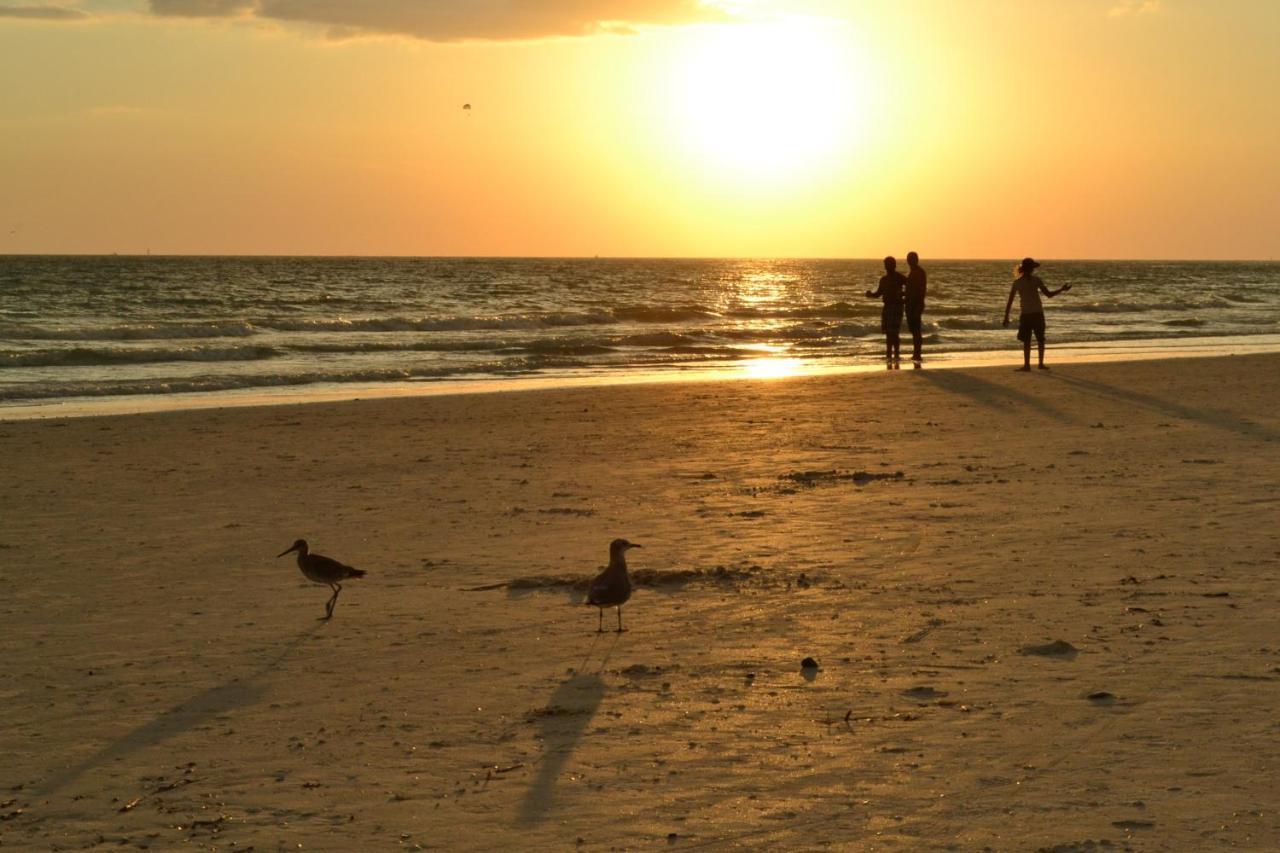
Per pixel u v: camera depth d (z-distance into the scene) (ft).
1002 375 88.28
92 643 29.30
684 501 45.37
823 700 24.08
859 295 307.99
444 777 20.76
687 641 28.43
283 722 23.70
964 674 25.30
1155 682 24.34
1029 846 17.48
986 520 40.40
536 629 29.76
